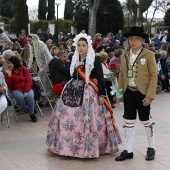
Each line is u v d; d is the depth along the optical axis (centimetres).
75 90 584
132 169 537
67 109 580
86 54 587
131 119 574
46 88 940
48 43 1341
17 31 3391
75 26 3638
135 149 629
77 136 571
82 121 572
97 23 3519
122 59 573
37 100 925
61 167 543
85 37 585
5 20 3691
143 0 3020
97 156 569
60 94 605
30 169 534
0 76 735
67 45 1492
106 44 1662
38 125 798
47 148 627
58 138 587
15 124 807
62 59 841
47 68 937
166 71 1303
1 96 715
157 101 1128
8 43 1459
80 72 586
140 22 3072
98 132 581
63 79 707
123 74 570
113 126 597
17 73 832
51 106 927
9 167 543
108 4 3516
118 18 3553
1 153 606
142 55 554
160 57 1273
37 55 936
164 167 546
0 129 765
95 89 585
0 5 4541
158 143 668
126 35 559
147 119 572
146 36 555
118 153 606
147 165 554
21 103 824
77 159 575
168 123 831
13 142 670
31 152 611
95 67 585
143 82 553
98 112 583
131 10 3778
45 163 559
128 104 571
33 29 3716
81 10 3600
